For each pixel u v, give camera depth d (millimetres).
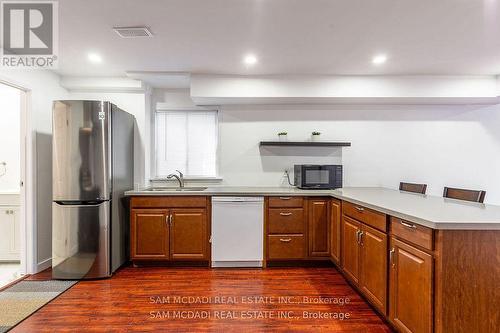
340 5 1966
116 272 3143
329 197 3299
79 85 3549
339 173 3609
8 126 3594
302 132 3943
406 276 1758
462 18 2135
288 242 3289
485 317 1481
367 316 2209
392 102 3777
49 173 3312
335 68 3229
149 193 3258
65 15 2098
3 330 2006
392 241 1934
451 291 1469
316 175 3586
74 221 2918
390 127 3963
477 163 3963
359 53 2807
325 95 3471
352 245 2615
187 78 3521
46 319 2148
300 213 3295
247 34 2412
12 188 3594
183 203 3283
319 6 1979
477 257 1482
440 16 2107
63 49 2723
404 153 3967
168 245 3271
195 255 3281
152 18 2145
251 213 3275
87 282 2861
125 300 2459
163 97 3963
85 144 2930
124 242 3354
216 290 2660
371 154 3965
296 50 2742
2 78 2674
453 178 3961
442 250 1470
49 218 3311
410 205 2068
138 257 3258
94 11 2041
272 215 3285
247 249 3283
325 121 3941
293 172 3965
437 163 3963
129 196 3379
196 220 3281
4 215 3348
